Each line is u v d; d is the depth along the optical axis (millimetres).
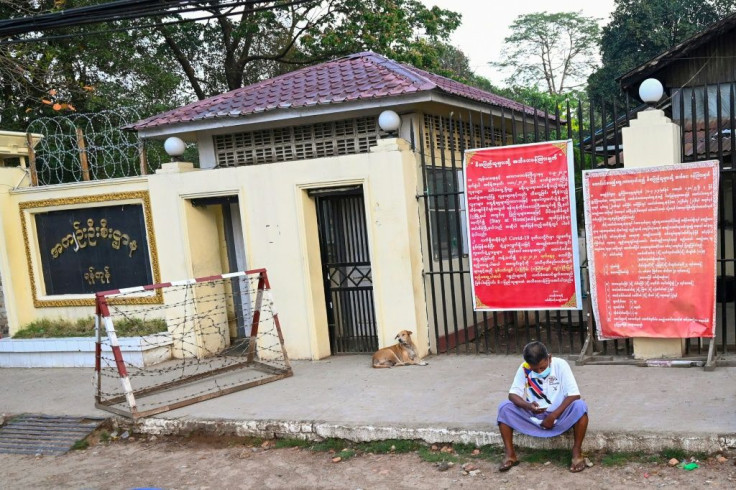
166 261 9109
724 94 10828
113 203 9617
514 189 7312
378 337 8062
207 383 7824
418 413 5965
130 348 8961
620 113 21625
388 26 17656
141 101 16297
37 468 6219
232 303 9805
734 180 6422
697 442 4742
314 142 8781
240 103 9047
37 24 6980
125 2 6613
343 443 5844
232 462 5816
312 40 18594
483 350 8211
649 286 6723
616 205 6754
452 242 9211
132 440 6656
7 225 10273
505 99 11750
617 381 6297
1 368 10148
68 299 10211
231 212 9578
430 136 8281
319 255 8516
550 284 7332
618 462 4852
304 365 8234
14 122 14820
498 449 5309
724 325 6801
